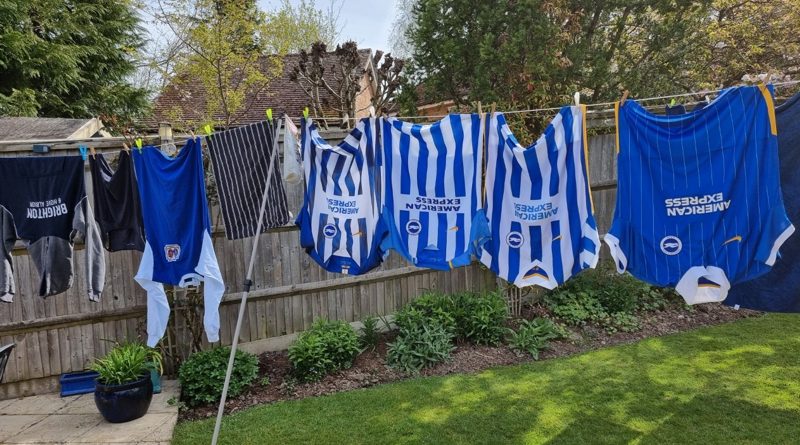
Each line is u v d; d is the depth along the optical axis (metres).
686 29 7.64
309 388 4.60
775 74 9.73
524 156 3.62
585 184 3.44
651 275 3.35
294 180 3.77
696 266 3.23
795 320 5.73
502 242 3.74
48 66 11.03
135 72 14.47
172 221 4.03
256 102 14.20
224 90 11.78
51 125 6.64
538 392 4.29
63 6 12.01
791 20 9.26
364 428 3.81
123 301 4.89
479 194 3.75
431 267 3.85
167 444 3.69
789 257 3.38
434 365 4.94
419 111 9.27
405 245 3.90
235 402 4.41
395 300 5.94
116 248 4.12
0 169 3.83
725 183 3.15
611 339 5.51
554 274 3.59
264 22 12.38
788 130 3.25
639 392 4.19
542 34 7.01
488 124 3.73
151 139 4.79
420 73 8.38
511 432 3.67
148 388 4.12
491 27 7.40
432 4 7.71
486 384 4.50
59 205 3.93
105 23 12.77
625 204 3.38
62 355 4.73
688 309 6.20
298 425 3.90
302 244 4.09
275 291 5.30
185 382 4.45
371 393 4.42
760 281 3.47
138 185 4.05
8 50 10.25
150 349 4.72
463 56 7.73
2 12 10.27
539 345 5.20
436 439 3.61
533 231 3.64
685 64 8.24
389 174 3.90
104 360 4.30
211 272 3.95
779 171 3.16
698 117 3.20
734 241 3.14
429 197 3.84
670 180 3.27
